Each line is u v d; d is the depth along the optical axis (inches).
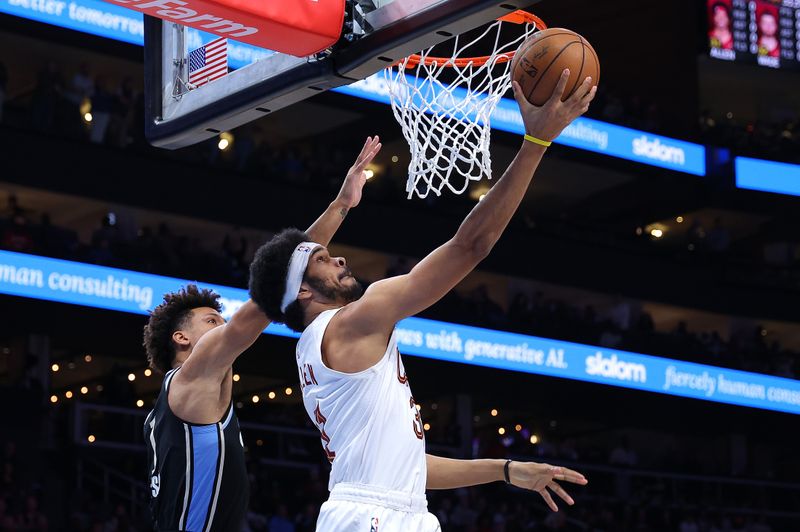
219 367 148.3
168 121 174.7
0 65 710.5
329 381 126.3
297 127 922.7
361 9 151.1
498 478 149.0
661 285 939.3
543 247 896.9
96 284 645.9
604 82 983.0
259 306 136.2
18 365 689.6
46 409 629.3
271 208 779.4
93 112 718.5
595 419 890.1
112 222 715.4
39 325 662.5
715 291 956.6
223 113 166.7
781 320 973.8
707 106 1072.8
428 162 175.9
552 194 1031.0
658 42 981.2
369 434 124.4
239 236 834.8
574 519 732.0
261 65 162.9
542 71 125.3
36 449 613.0
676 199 955.3
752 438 951.6
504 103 829.2
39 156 693.9
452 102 178.5
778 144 978.7
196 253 704.4
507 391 835.4
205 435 151.0
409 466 125.7
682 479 836.0
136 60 710.5
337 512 124.3
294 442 706.8
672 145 925.8
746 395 893.8
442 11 139.6
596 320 886.4
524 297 852.0
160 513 153.6
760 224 1056.2
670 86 978.7
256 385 930.7
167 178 740.7
